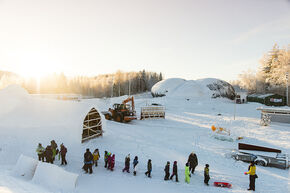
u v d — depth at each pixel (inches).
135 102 2132.1
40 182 321.4
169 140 705.6
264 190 339.0
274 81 2084.2
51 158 412.2
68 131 572.1
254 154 503.8
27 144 501.7
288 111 997.2
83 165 430.3
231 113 1437.0
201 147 628.4
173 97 2338.8
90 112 665.6
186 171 367.2
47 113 603.2
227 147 627.2
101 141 638.5
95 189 319.0
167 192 322.0
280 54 2276.1
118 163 458.6
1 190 245.3
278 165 469.4
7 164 421.4
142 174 400.2
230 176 407.8
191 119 1172.5
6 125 526.3
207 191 330.0
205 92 2381.9
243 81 2699.3
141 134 773.3
